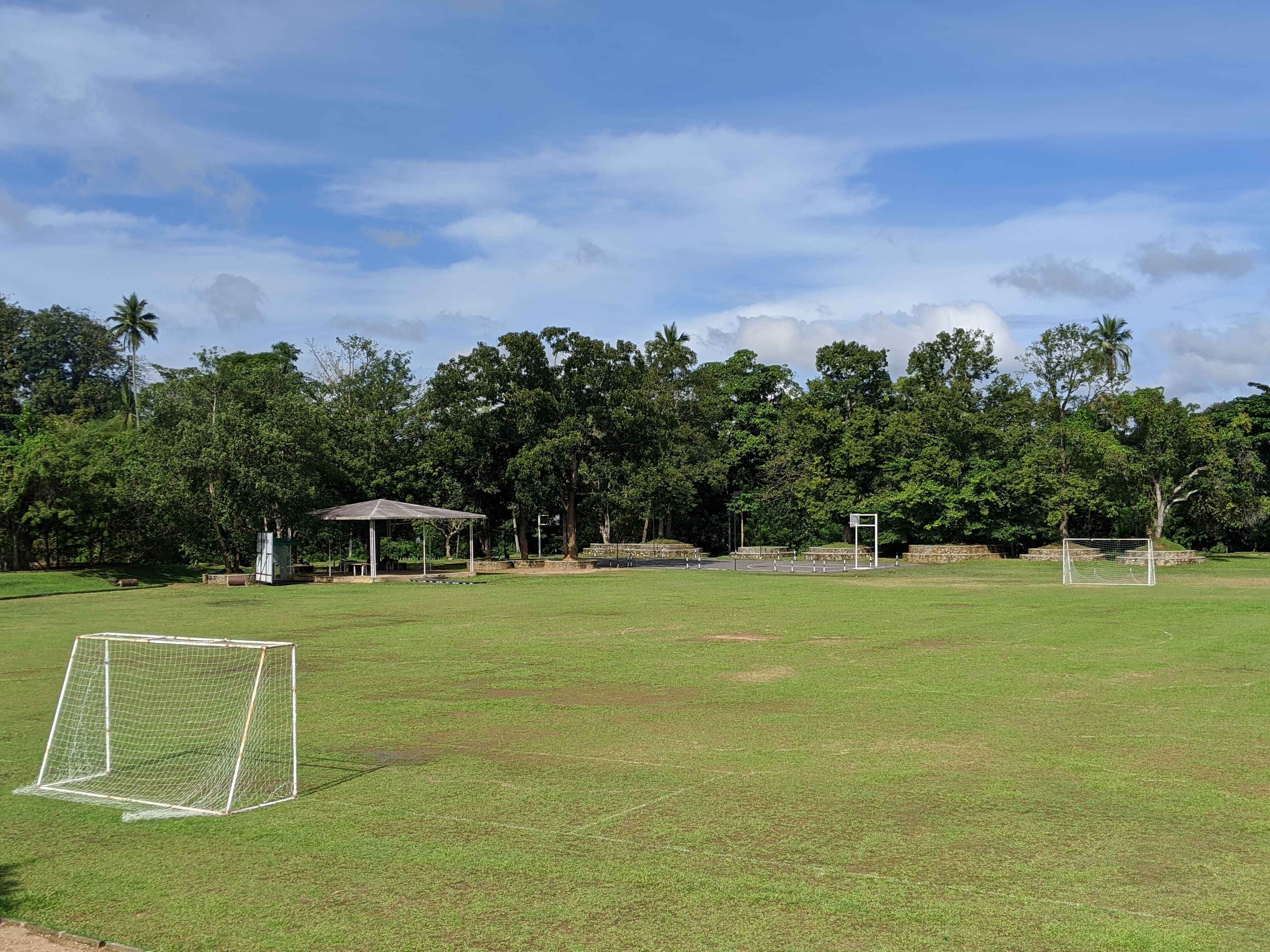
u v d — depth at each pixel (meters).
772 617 23.41
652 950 5.41
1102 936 5.50
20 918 6.09
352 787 8.88
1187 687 13.26
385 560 45.44
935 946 5.39
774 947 5.42
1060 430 52.78
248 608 27.92
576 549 49.66
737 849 7.02
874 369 62.78
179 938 5.74
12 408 78.44
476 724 11.49
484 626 22.14
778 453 62.78
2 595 34.25
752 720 11.45
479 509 48.16
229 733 11.23
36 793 8.88
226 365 48.50
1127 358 67.62
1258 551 61.03
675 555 59.22
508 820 7.80
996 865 6.62
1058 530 55.38
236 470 39.16
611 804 8.16
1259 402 62.44
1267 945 5.36
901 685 13.65
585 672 15.27
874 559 49.47
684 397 63.09
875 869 6.58
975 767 9.20
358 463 46.72
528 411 45.53
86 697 13.59
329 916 6.00
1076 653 16.53
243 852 7.20
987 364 59.38
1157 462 48.62
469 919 5.89
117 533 45.28
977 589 32.09
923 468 53.03
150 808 8.39
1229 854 6.80
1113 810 7.82
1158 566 45.16
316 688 14.09
